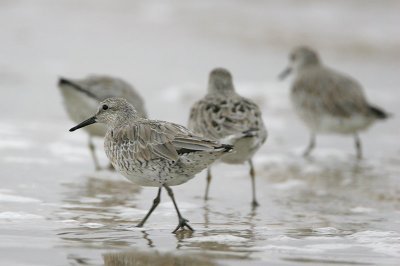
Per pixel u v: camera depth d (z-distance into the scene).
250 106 12.52
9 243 9.05
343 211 11.70
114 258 8.59
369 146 17.00
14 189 12.05
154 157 9.88
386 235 10.05
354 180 14.02
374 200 12.55
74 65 22.30
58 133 16.42
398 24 25.55
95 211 10.98
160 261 8.56
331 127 16.94
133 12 28.67
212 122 12.20
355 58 23.41
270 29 25.84
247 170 14.49
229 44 24.97
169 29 26.72
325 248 9.30
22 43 24.44
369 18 26.09
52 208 11.02
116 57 23.38
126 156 10.25
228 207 11.75
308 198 12.61
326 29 25.47
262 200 12.34
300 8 27.34
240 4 28.30
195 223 10.60
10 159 14.09
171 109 18.66
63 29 26.55
